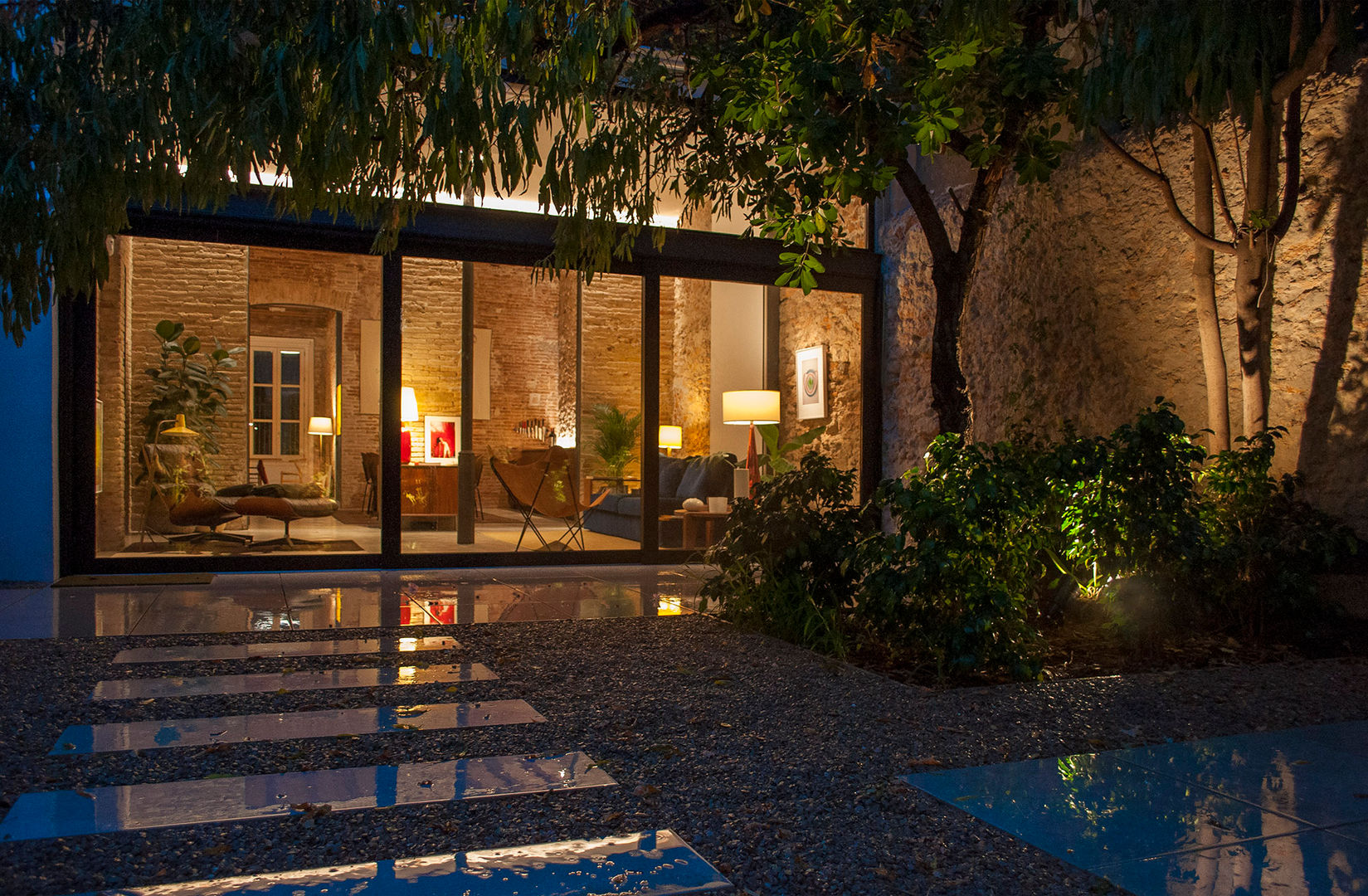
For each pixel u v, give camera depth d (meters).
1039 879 1.79
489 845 1.90
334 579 6.09
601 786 2.27
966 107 4.24
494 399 8.49
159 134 2.29
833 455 8.45
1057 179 6.25
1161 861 1.87
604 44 2.65
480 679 3.37
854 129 3.86
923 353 7.45
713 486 8.24
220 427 7.14
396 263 6.52
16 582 5.66
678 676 3.45
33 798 2.12
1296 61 4.05
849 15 3.86
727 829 2.02
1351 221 4.57
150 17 2.23
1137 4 3.39
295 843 1.90
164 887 1.68
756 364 9.30
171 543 6.60
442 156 2.55
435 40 2.45
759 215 4.80
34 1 2.31
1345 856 1.90
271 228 6.16
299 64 2.22
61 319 5.92
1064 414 6.20
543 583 6.07
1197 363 5.33
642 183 3.39
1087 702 3.15
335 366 7.84
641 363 7.29
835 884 1.76
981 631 3.37
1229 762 2.53
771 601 4.28
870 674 3.53
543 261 3.51
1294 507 4.44
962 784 2.32
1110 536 3.89
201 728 2.70
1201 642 4.22
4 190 2.36
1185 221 4.86
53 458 5.79
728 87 4.06
